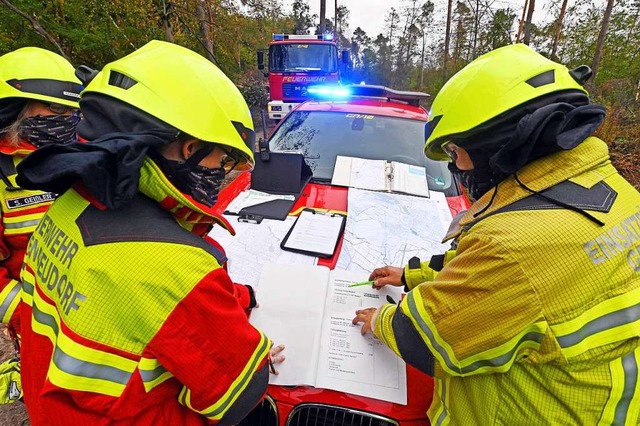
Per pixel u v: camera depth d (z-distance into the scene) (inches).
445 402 37.6
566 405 29.4
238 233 70.9
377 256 68.2
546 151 30.2
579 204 28.7
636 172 254.5
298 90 340.2
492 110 31.3
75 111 56.7
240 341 30.7
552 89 30.5
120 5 246.2
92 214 29.2
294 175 87.7
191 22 319.6
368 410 43.1
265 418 45.4
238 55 524.1
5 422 73.0
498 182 33.2
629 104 343.9
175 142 31.1
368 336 49.8
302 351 47.4
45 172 24.5
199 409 31.0
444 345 31.6
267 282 57.3
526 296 27.3
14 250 52.4
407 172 97.3
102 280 26.9
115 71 30.1
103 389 27.2
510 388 31.1
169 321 27.3
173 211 31.1
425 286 33.9
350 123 113.4
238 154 35.2
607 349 27.4
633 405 28.8
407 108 126.3
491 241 28.5
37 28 164.7
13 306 49.3
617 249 27.8
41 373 30.8
